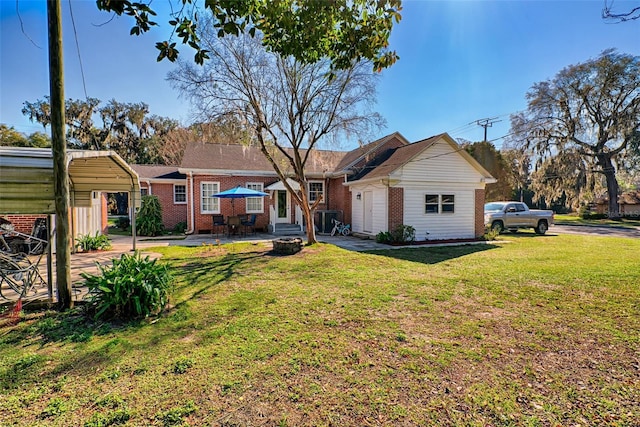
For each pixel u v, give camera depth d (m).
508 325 4.17
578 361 3.25
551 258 9.01
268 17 3.24
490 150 25.94
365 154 16.42
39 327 4.00
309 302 5.07
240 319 4.33
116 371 3.00
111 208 31.28
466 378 2.93
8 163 4.47
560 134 27.30
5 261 5.00
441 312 4.65
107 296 4.27
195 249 10.70
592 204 38.06
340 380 2.88
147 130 33.47
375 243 12.74
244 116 10.54
